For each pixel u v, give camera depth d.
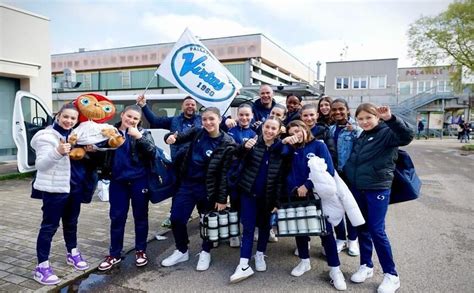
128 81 20.84
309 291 3.15
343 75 33.81
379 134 3.15
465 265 3.66
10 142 10.32
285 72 24.31
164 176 3.63
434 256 3.91
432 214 5.71
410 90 37.97
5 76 9.97
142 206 3.63
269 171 3.31
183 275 3.48
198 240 4.52
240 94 6.57
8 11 9.50
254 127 4.38
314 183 3.18
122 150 3.46
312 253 4.05
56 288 3.14
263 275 3.47
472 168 11.05
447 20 18.05
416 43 19.44
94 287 3.22
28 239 4.27
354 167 3.27
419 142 22.72
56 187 3.10
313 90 7.36
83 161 3.36
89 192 3.50
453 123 31.80
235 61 19.77
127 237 4.46
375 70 32.84
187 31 4.37
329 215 3.28
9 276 3.31
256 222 3.57
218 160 3.41
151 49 20.78
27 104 8.23
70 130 3.27
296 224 3.24
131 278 3.40
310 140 3.36
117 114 7.46
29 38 10.12
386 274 3.12
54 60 23.64
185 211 3.64
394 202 3.45
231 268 3.65
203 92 4.38
